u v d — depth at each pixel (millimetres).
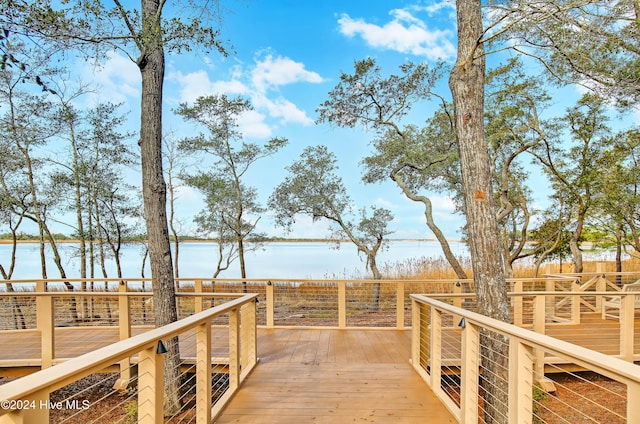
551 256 11016
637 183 8070
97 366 1388
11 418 1079
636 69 4500
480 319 2389
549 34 3654
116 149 9516
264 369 4000
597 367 1349
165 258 4180
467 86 3430
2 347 4969
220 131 11227
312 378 3707
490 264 3326
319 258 24703
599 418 3766
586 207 8867
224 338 5465
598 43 3869
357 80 8344
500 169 9422
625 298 4363
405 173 9531
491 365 3260
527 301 8062
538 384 4195
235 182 11695
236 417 2861
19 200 8562
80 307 7969
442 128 8617
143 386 1877
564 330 5703
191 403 4223
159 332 1958
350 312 8227
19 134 8195
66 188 9117
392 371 3924
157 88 4277
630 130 7867
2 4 2861
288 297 8688
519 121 8352
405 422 2783
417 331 4004
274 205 10516
